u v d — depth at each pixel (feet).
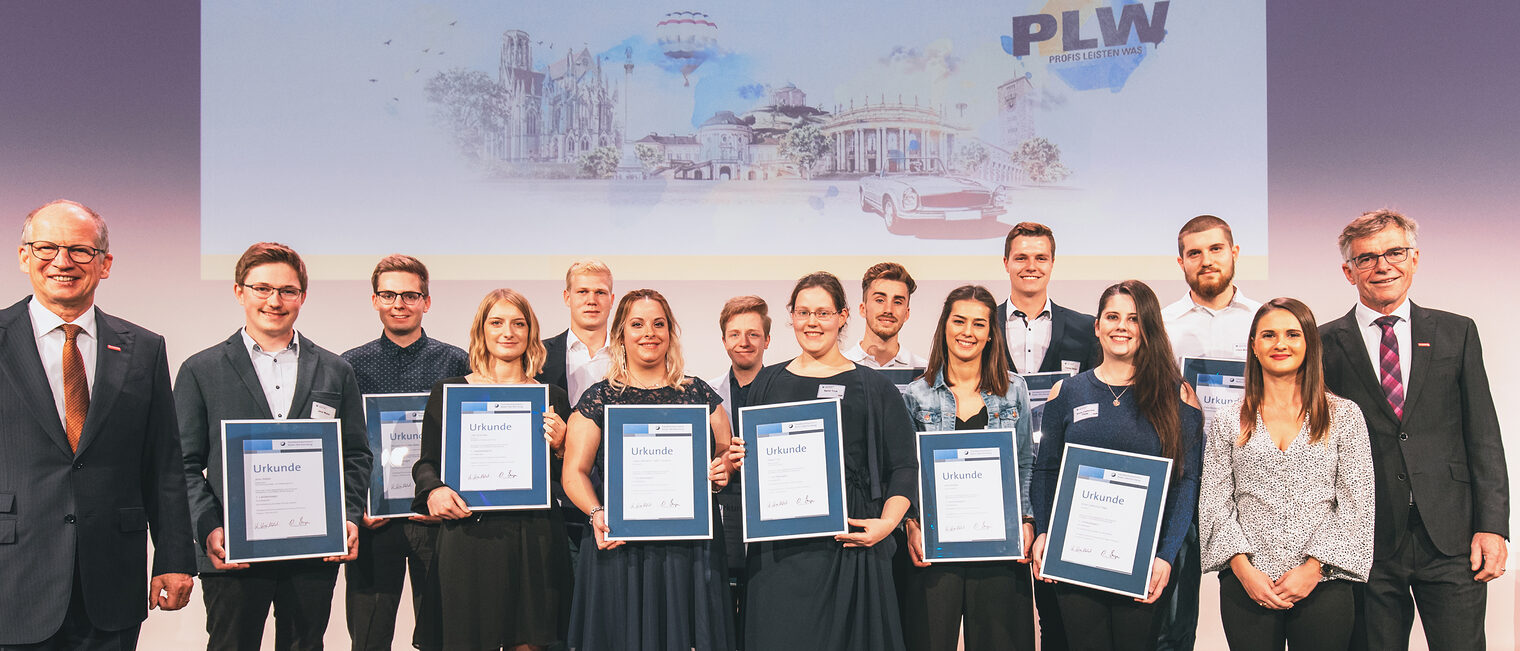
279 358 10.04
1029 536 9.34
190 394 9.66
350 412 10.23
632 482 9.07
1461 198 13.20
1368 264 10.00
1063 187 13.28
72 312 8.05
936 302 13.29
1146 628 8.88
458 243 13.24
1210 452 9.14
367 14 13.32
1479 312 13.19
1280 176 13.20
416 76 13.30
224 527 9.36
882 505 9.21
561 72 13.37
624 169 13.34
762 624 9.06
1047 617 9.70
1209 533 9.02
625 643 8.95
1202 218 11.39
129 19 13.21
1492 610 12.96
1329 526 8.68
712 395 9.64
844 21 13.42
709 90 13.38
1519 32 13.19
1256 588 8.66
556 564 9.51
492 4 13.38
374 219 13.20
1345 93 13.23
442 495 9.26
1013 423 9.62
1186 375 10.67
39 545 7.60
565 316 13.28
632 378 9.41
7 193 13.11
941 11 13.38
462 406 9.57
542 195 13.33
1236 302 11.39
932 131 13.33
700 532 9.03
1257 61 13.23
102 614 7.80
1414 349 9.91
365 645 10.60
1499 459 9.66
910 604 9.35
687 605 9.08
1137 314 9.17
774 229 13.34
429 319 13.19
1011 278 12.03
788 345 13.30
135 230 13.12
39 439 7.70
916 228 13.34
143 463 8.43
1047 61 13.33
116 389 8.05
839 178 13.34
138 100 13.19
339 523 9.75
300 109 13.24
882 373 10.59
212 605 9.51
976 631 9.17
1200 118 13.23
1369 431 9.83
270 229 13.16
